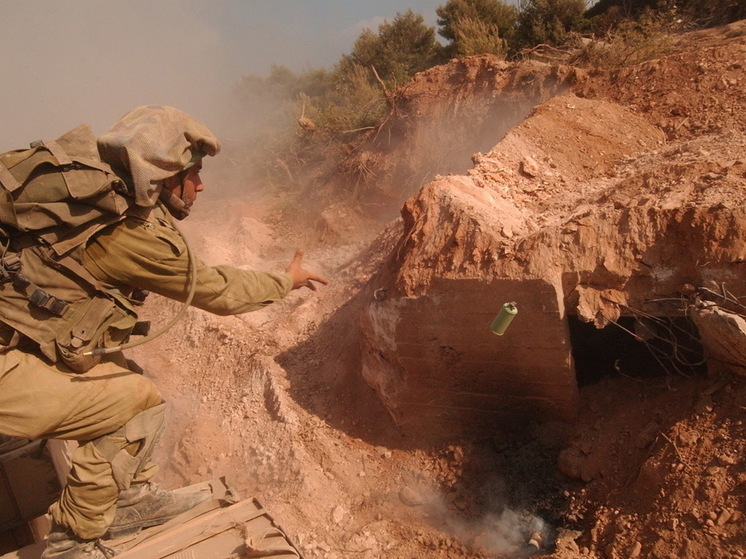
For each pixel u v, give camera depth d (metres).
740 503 3.86
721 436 4.23
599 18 15.88
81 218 2.59
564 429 5.31
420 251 5.39
